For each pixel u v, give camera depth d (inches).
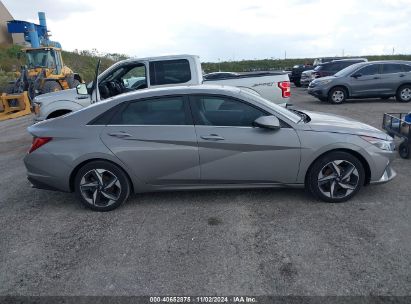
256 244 136.0
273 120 160.7
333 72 746.2
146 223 157.9
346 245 132.3
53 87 616.7
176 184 171.8
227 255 129.3
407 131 232.7
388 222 148.5
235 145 163.2
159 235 146.5
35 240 147.8
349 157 164.7
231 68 2046.0
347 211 160.4
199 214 163.9
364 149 164.1
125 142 165.9
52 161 168.4
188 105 168.1
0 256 136.5
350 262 121.7
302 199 175.0
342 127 168.7
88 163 168.7
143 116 169.8
